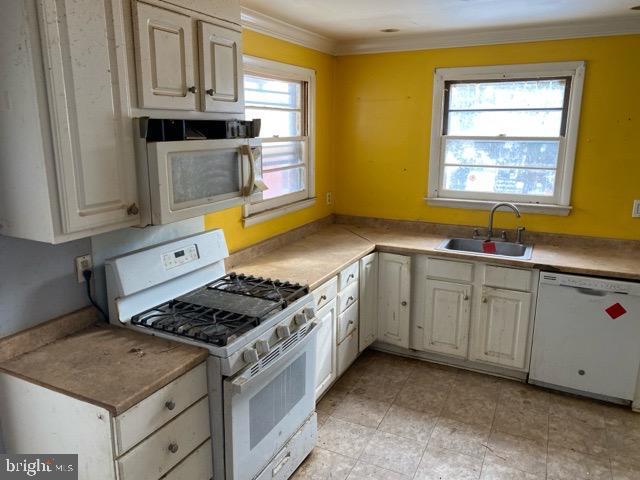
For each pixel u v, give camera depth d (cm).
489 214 355
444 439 259
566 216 334
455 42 340
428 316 335
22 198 152
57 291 184
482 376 327
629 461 242
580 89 315
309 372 235
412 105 365
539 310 298
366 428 269
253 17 277
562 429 268
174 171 177
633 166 312
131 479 149
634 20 291
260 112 309
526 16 285
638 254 311
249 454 191
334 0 251
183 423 168
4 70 143
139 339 184
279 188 337
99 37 152
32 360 167
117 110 162
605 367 288
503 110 343
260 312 201
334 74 386
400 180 381
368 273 330
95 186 158
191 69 187
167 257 215
